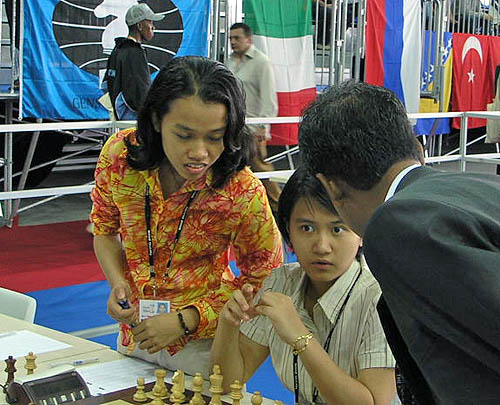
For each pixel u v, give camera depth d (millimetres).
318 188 1896
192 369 2211
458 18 9703
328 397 1835
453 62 9648
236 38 7066
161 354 2279
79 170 10070
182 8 7000
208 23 7172
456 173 1301
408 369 1322
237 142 2045
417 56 8742
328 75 8180
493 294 1070
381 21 8398
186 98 1932
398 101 1330
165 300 2156
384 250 1168
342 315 1977
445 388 1158
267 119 6203
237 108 1996
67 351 2430
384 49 8469
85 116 6559
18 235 6918
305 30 7543
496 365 1098
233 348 2086
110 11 6559
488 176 1295
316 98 1422
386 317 1331
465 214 1143
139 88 6234
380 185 1309
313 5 7891
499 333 1067
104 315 4965
